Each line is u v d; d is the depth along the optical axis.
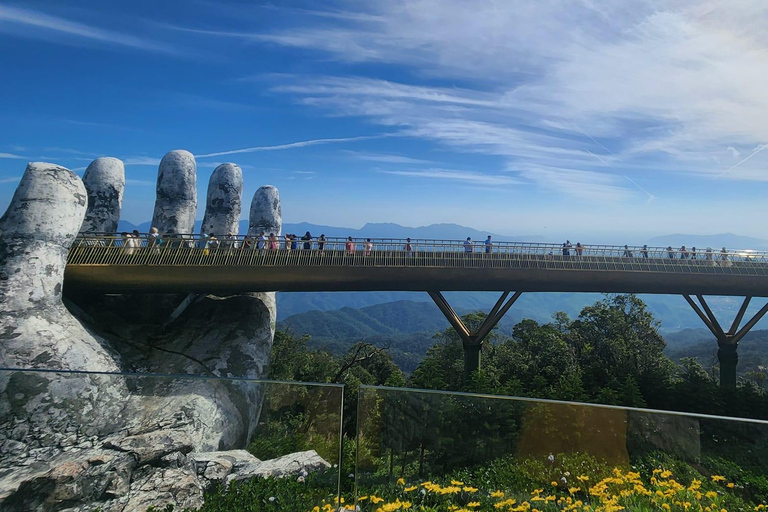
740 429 3.80
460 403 4.19
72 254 18.91
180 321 22.77
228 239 21.30
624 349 39.03
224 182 27.69
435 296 26.22
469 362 26.84
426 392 4.24
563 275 23.52
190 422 4.25
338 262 21.38
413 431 4.21
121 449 4.25
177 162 26.16
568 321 48.31
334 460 4.23
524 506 3.90
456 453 4.13
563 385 26.05
